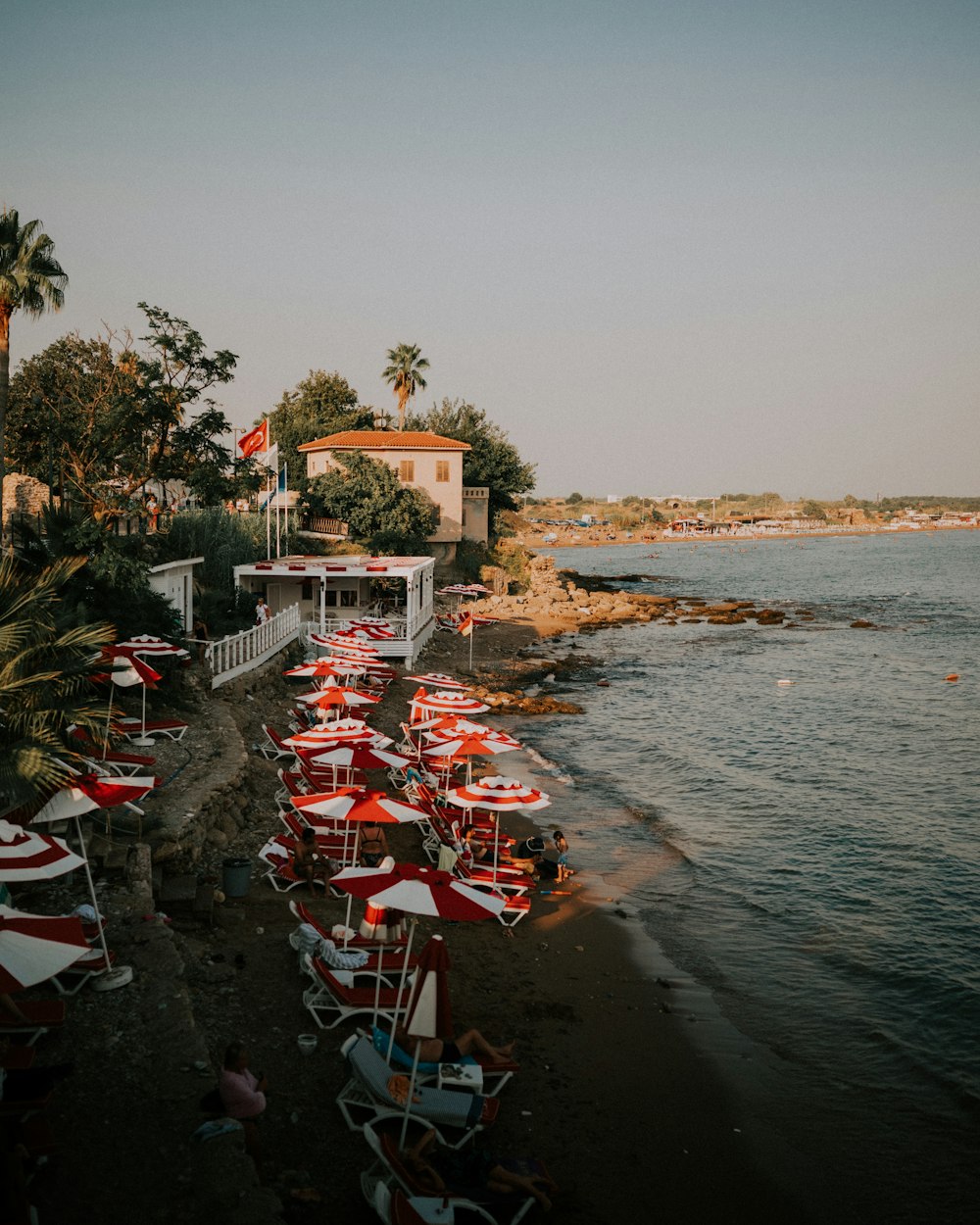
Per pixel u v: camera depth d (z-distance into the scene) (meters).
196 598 37.72
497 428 87.62
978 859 21.55
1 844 9.61
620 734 34.41
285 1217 8.56
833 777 28.75
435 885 10.47
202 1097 9.14
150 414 41.03
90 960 11.12
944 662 51.88
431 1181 8.80
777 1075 12.89
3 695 12.37
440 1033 9.37
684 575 121.06
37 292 29.39
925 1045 13.77
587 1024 13.94
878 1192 10.56
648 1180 10.47
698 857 21.77
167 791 17.97
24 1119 8.35
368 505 65.19
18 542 23.66
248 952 13.95
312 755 18.53
